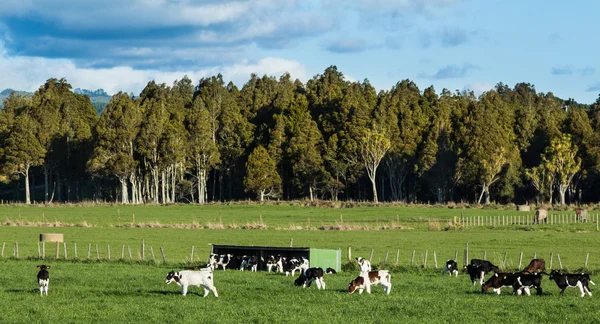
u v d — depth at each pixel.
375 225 96.25
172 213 129.12
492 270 43.94
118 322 28.42
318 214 124.31
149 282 41.44
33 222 98.69
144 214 126.31
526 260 58.72
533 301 33.62
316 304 32.91
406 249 66.75
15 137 166.38
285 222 106.44
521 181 159.12
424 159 163.62
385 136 168.00
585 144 163.00
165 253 64.75
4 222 98.88
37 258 57.72
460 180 162.50
